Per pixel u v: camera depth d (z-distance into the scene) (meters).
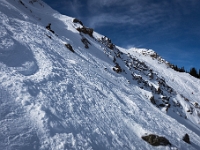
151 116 12.46
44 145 4.59
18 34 9.85
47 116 5.53
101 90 11.15
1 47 7.38
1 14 11.13
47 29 16.69
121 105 10.95
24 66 7.51
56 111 6.16
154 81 29.05
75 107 7.27
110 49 29.75
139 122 10.10
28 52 8.74
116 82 16.38
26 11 19.73
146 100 17.91
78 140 5.49
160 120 12.89
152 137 8.67
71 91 8.29
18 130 4.54
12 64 7.12
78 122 6.40
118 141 7.08
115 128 7.88
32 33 11.94
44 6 30.12
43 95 6.53
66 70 10.10
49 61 9.45
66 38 19.06
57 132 5.25
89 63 16.00
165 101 22.44
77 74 10.95
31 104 5.66
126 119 9.40
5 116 4.73
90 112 7.78
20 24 12.04
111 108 9.55
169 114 20.00
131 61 32.12
